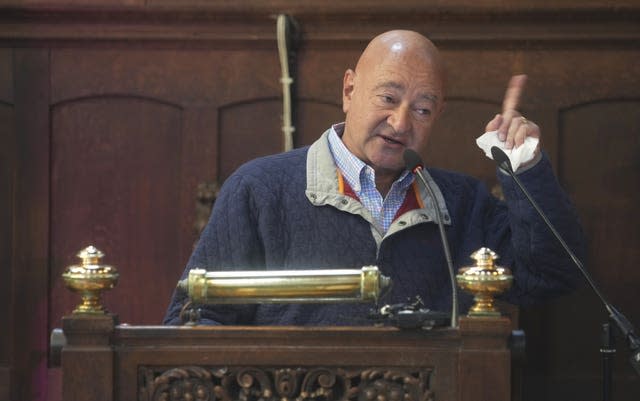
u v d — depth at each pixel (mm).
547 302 11398
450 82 11367
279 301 6070
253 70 11469
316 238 7984
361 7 11234
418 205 8211
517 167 7414
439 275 8086
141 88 11492
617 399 11297
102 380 5918
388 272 7969
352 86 8547
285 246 8000
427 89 7941
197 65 11484
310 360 5961
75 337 5949
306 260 7938
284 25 11117
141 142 11539
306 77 11430
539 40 11281
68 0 11266
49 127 11516
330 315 7738
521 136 7445
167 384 5977
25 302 11508
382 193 8273
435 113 8047
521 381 11000
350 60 11438
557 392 11375
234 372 6000
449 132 11383
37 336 11484
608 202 11391
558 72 11367
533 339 11414
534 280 7984
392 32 8164
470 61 11383
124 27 11398
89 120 11547
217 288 6047
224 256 7969
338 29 11359
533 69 11367
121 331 5988
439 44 11367
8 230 11516
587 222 11391
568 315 11398
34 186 11516
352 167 8195
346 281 6031
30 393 11453
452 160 11383
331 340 5977
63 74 11508
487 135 7512
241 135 11500
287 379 5980
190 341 5992
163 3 11258
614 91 11336
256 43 11430
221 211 8109
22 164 11516
